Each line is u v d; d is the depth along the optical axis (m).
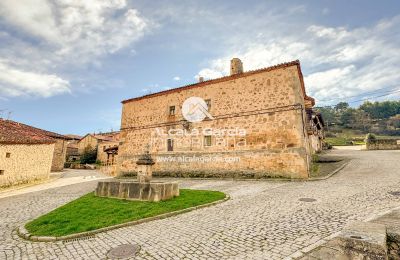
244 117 14.29
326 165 14.83
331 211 5.79
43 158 18.12
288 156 12.45
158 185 8.39
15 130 18.08
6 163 14.96
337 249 3.61
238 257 3.79
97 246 4.77
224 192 9.61
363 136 52.84
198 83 16.27
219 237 4.74
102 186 9.91
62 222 6.35
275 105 13.41
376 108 79.25
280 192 8.73
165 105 17.80
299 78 14.40
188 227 5.56
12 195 12.45
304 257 3.54
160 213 6.79
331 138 52.34
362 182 9.28
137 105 19.41
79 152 43.00
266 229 4.95
